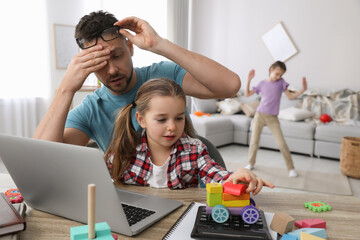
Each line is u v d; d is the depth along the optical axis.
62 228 0.77
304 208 0.91
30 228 0.77
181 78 1.38
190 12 6.04
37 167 0.78
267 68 5.36
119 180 1.13
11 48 4.01
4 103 4.02
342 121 4.28
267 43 5.31
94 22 1.08
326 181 3.16
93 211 0.56
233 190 0.77
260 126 3.52
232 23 5.62
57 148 0.71
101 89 1.41
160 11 5.41
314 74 4.97
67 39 4.52
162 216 0.82
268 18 5.26
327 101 4.54
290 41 5.09
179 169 1.10
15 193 0.96
